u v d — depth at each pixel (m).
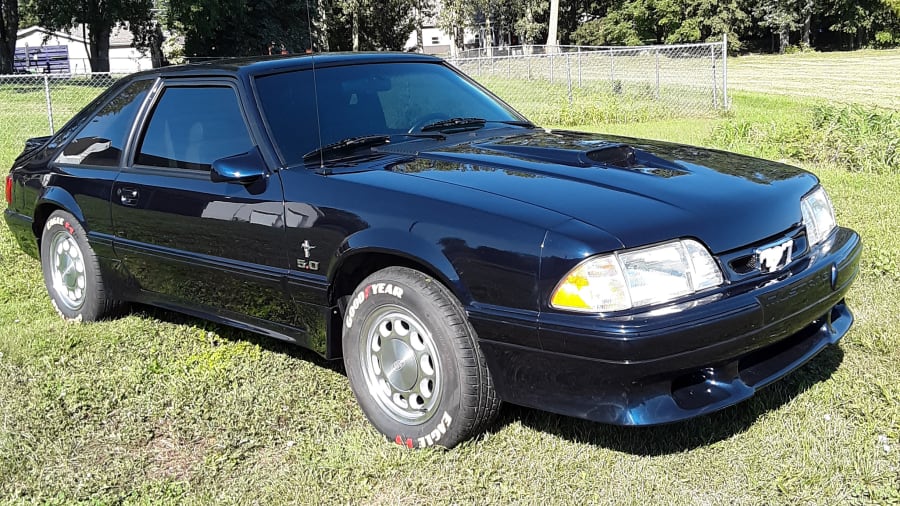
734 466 3.02
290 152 3.70
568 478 3.00
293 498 2.96
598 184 3.16
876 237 5.80
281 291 3.64
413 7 62.34
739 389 2.97
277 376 4.01
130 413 3.67
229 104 3.95
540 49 66.31
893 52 51.28
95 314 4.84
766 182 3.39
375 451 3.25
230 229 3.78
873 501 2.76
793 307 3.04
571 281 2.78
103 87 23.64
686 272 2.85
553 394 2.92
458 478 3.02
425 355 3.19
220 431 3.48
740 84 27.25
